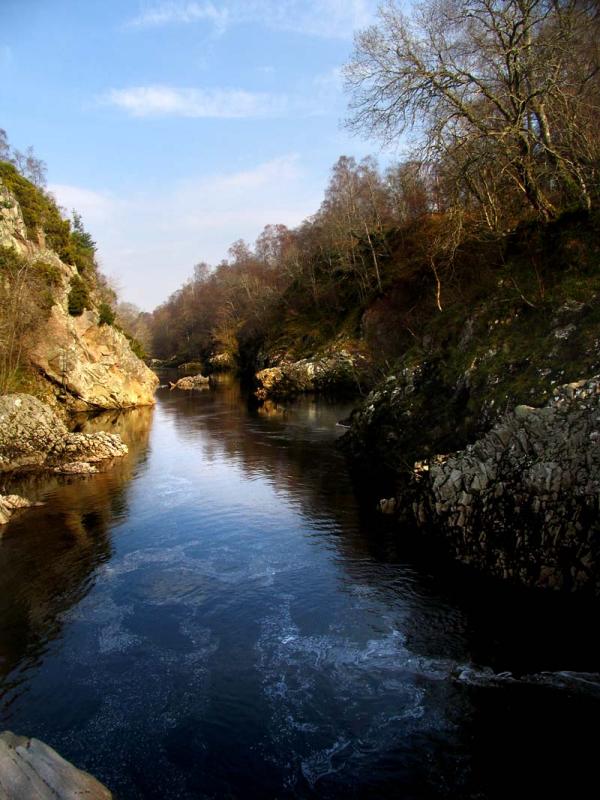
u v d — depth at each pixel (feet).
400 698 33.76
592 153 77.15
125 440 122.72
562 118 78.69
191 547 59.11
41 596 48.78
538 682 34.22
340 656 38.34
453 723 31.48
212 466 95.35
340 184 247.91
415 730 31.09
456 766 28.50
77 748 30.68
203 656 39.01
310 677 36.22
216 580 50.93
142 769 29.09
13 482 87.15
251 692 34.94
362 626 42.04
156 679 36.60
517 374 64.08
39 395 147.13
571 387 49.60
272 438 119.65
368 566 52.01
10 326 133.80
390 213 235.20
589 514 41.83
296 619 43.47
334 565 52.80
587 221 74.08
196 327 417.49
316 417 149.07
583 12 77.20
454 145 80.12
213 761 29.48
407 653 38.24
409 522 61.00
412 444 77.82
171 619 44.21
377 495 74.18
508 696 33.27
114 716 33.14
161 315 552.00
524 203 97.25
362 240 227.61
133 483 85.56
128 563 55.26
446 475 54.19
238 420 148.77
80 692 35.50
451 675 35.53
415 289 151.43
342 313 236.63
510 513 47.09
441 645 38.96
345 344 208.13
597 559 41.16
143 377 195.52
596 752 29.04
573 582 42.52
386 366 133.49
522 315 72.18
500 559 47.09
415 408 82.74
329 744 30.35
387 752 29.63
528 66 72.23
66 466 94.32
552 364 60.18
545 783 27.27
